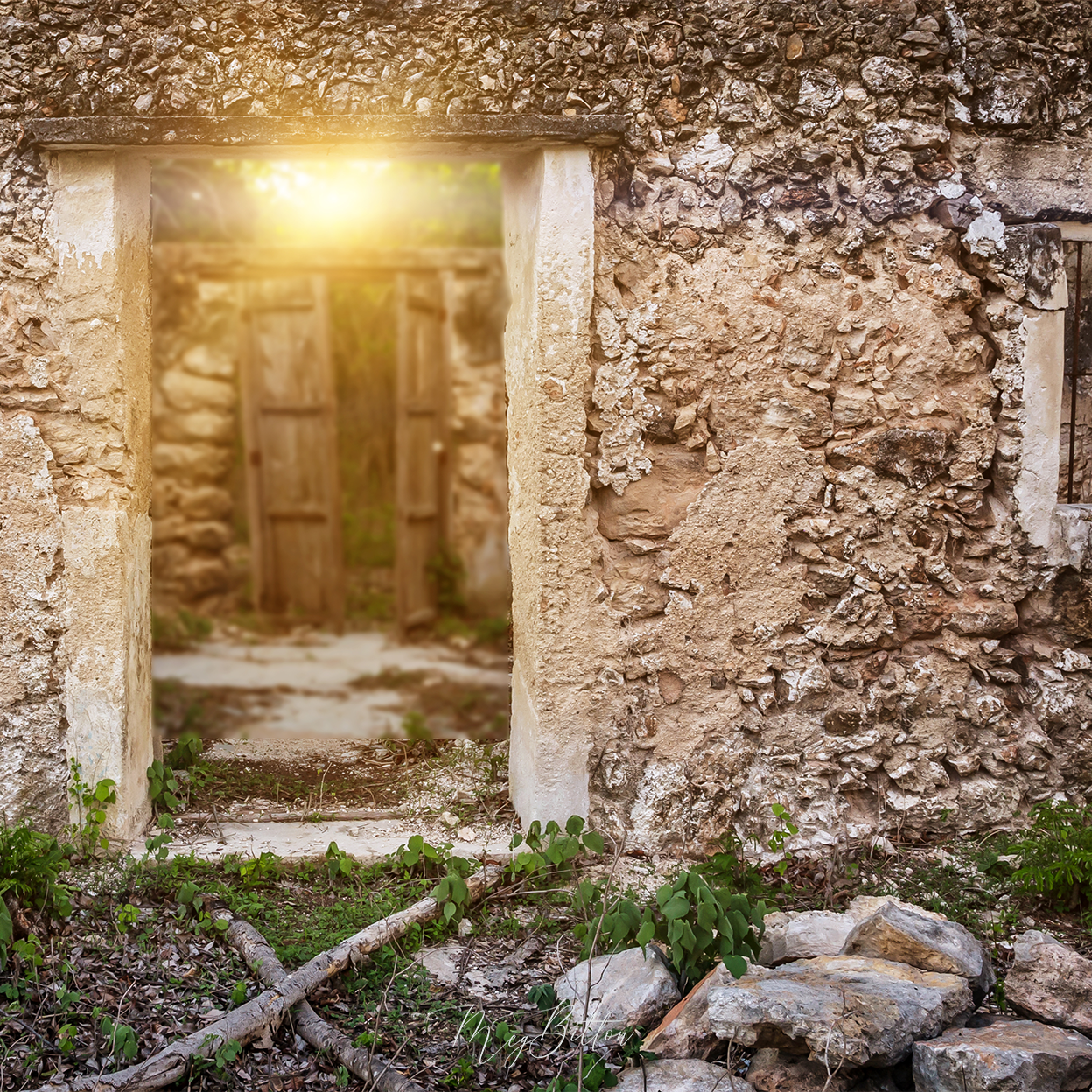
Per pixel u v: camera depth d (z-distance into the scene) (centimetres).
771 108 353
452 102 341
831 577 363
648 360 352
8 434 338
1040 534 367
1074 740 372
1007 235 359
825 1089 245
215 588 874
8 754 346
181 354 840
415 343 818
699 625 361
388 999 290
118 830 347
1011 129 362
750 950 288
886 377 361
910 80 356
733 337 355
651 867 353
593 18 345
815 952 299
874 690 368
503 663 774
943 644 370
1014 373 362
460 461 861
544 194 343
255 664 756
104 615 345
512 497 383
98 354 339
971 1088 240
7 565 342
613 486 354
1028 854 342
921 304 360
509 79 342
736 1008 253
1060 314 361
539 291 345
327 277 826
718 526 359
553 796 357
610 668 358
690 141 351
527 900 341
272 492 859
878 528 364
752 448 358
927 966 286
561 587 353
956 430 365
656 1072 258
